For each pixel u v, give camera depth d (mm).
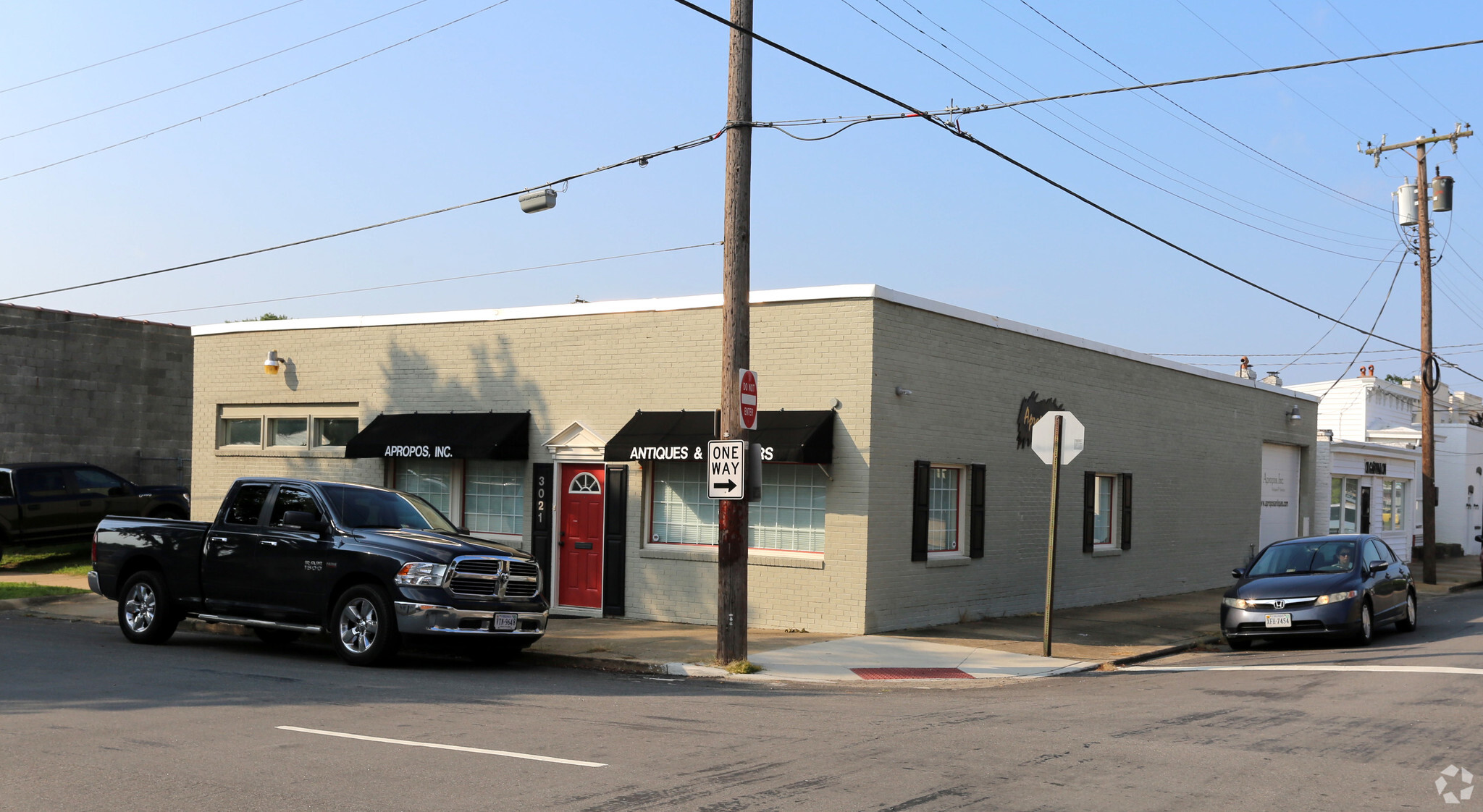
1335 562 16984
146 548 14828
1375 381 44062
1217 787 7180
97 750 8008
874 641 15266
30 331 26703
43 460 26766
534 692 11273
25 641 14750
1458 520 42250
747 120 13227
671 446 16688
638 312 17703
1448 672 12578
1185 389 24562
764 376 16516
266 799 6711
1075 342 20625
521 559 13352
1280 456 29672
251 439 22000
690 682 12609
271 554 13727
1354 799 6914
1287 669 13438
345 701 10359
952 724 9500
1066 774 7555
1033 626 17859
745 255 13227
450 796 6801
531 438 18484
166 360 29281
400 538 13164
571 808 6559
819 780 7297
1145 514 22953
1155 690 11859
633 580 17500
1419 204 30188
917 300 16656
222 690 10930
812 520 16375
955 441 17578
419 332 19812
